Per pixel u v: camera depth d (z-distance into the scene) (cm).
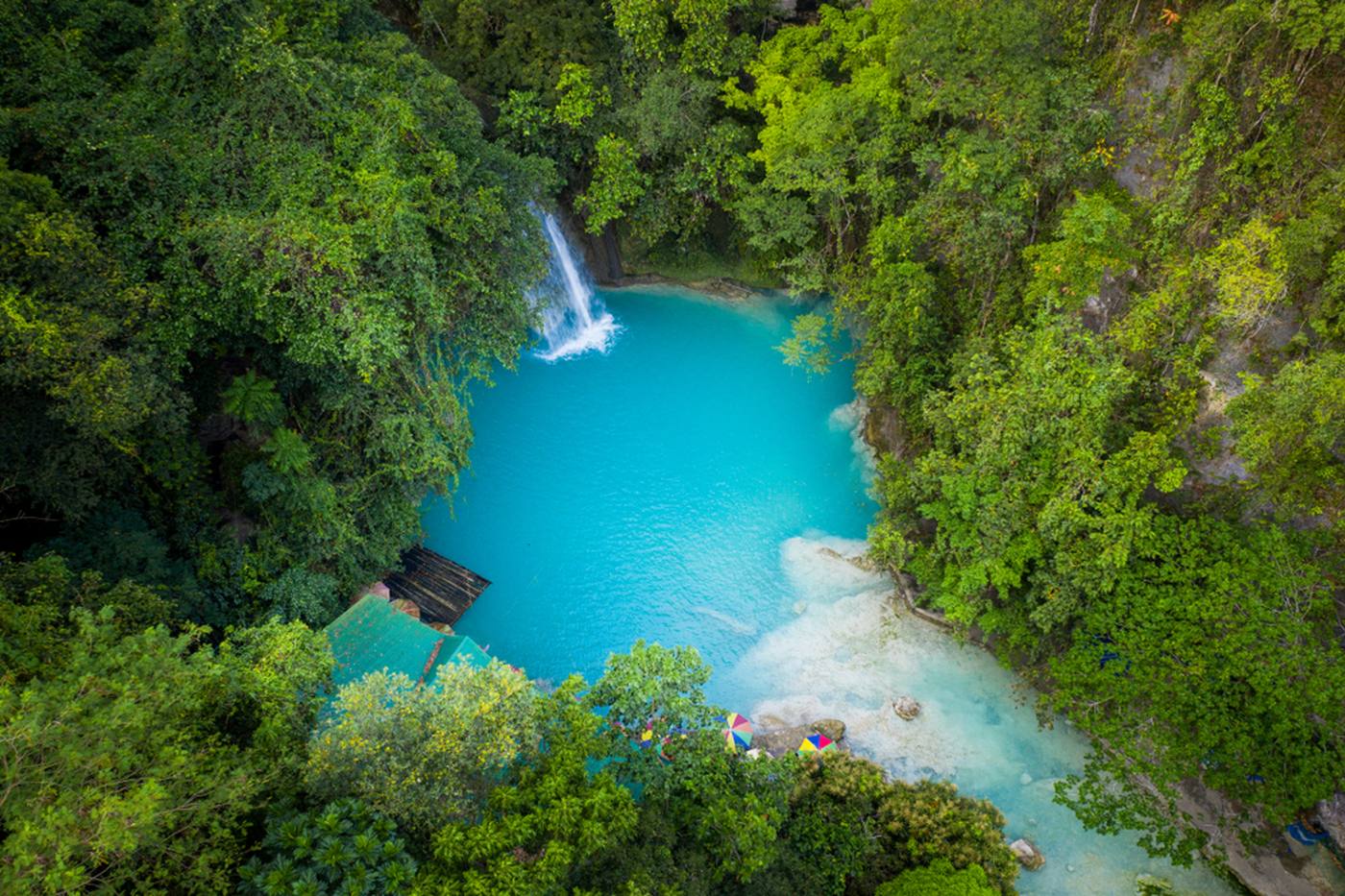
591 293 4694
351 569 3000
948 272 3422
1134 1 2852
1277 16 2494
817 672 3006
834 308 3853
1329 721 2236
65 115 2309
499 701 1830
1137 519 2503
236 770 1700
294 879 1535
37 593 1928
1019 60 2941
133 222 2356
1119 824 2555
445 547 3438
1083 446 2588
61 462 2244
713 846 1981
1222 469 2727
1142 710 2559
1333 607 2425
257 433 2945
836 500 3653
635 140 3972
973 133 3183
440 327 2836
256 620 2712
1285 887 2355
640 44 3741
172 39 2520
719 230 4741
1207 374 2783
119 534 2430
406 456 2955
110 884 1466
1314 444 2400
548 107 3888
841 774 2527
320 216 2545
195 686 1770
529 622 3198
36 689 1546
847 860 2281
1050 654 2755
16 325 1892
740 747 2625
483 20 3759
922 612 3138
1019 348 2859
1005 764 2711
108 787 1465
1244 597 2425
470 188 3030
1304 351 2641
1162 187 2848
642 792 2062
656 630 3167
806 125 3453
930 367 3325
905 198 3525
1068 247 2770
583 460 3828
